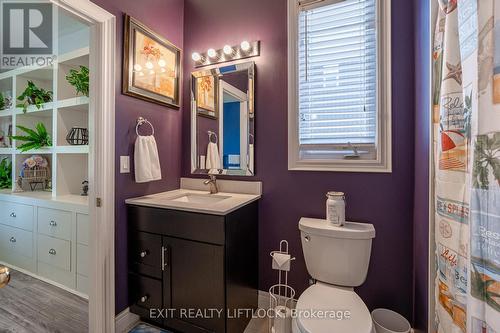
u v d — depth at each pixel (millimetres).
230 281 1388
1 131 2900
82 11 1336
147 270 1534
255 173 1844
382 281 1537
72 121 2320
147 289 1539
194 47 2076
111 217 1492
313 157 1723
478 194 663
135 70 1630
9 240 2402
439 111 1023
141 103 1709
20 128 2418
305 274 1708
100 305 1457
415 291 1431
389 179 1517
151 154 1698
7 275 640
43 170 2662
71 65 2295
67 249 2016
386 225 1524
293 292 1636
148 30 1731
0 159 2887
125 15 1562
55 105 2223
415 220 1425
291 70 1731
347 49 1636
